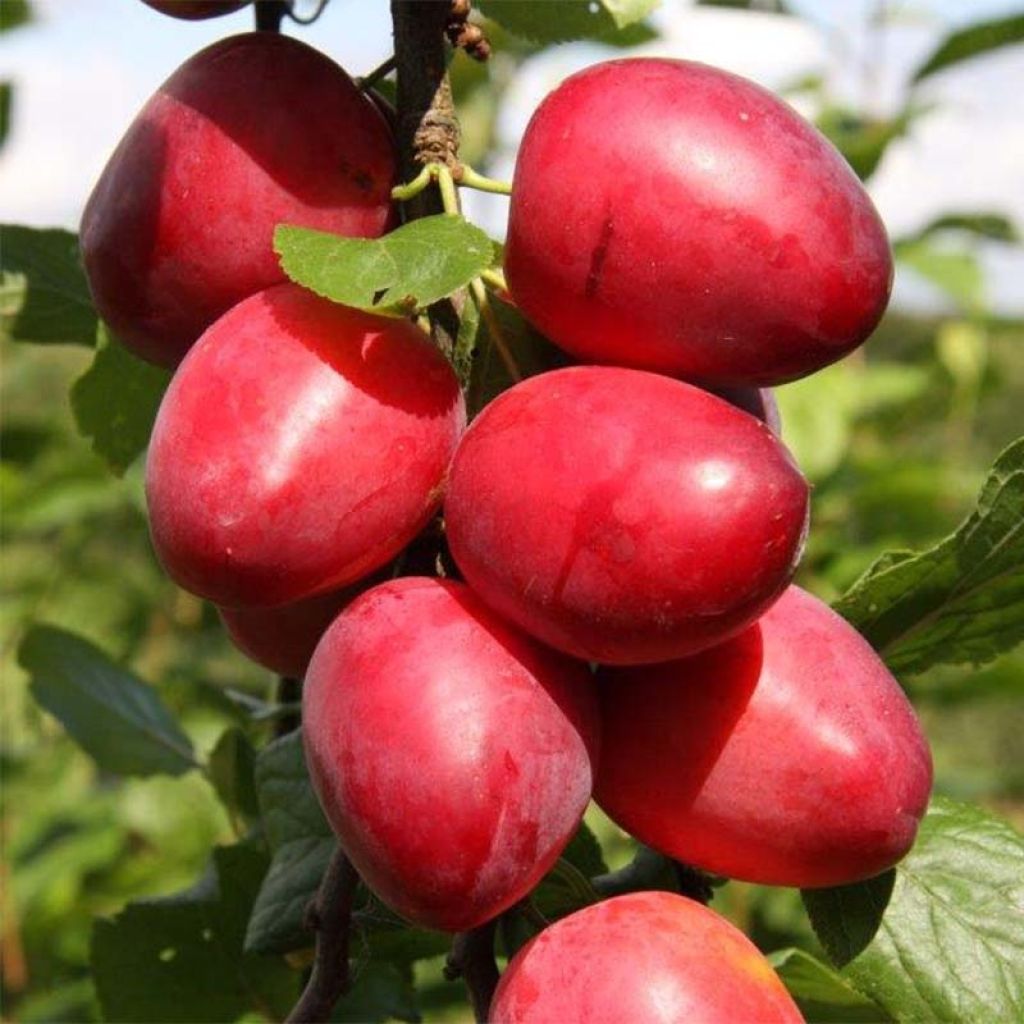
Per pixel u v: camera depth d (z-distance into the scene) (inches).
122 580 36.4
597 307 11.2
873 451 34.2
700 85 11.2
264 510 11.0
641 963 10.9
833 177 11.2
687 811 11.4
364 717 10.8
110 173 12.5
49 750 33.3
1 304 15.5
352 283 11.1
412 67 12.5
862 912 12.3
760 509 10.5
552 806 10.9
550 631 10.8
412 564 12.2
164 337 12.6
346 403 11.2
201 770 18.9
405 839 10.7
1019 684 25.0
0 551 37.8
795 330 11.1
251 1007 16.5
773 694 11.3
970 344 33.6
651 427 10.6
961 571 13.1
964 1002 12.2
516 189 11.4
